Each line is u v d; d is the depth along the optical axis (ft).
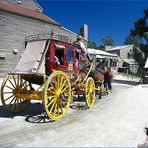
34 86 50.06
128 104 40.29
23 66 29.07
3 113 31.30
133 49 241.55
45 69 28.84
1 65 75.15
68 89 30.01
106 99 45.42
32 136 22.56
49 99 28.12
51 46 28.96
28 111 32.91
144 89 67.00
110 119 29.37
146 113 33.47
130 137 22.90
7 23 76.54
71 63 32.37
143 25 148.05
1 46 75.15
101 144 20.71
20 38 81.05
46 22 89.61
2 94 29.50
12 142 20.98
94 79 40.40
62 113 29.27
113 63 188.24
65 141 21.31
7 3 90.84
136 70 223.92
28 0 105.09
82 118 29.63
